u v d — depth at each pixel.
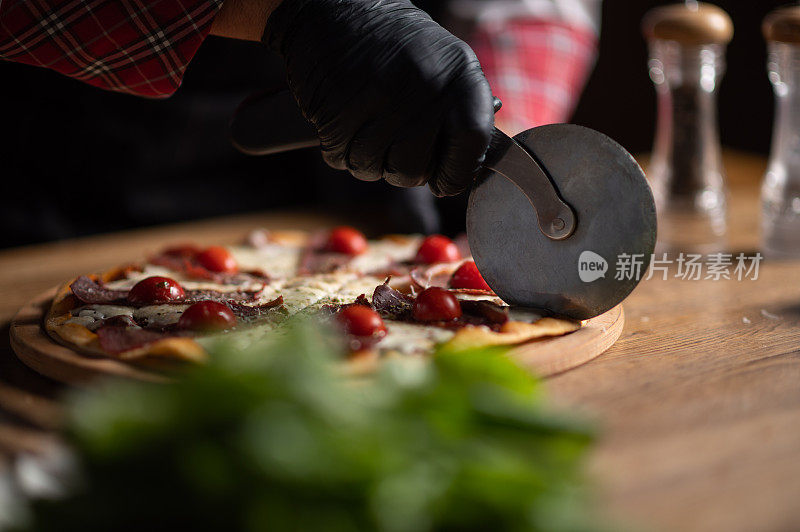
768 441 0.75
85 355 0.94
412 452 0.52
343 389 0.52
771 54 1.36
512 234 1.01
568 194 0.96
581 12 1.83
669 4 2.85
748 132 2.83
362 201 1.97
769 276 1.32
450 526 0.52
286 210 1.89
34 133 1.79
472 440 0.55
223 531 0.50
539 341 0.96
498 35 1.73
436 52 0.96
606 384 0.91
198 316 0.96
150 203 1.88
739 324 1.11
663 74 1.51
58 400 0.90
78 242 1.64
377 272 1.24
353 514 0.50
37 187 1.83
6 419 0.85
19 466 0.67
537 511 0.51
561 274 0.98
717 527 0.62
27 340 1.00
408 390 0.56
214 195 1.94
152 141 1.84
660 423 0.80
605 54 2.95
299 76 1.00
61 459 0.62
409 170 0.98
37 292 1.34
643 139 3.06
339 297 1.11
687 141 1.52
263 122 1.08
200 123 1.86
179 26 1.09
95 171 1.84
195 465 0.49
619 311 1.09
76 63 1.15
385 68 0.96
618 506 0.64
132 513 0.51
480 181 1.03
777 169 1.41
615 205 0.93
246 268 1.30
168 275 1.26
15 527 0.52
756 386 0.89
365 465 0.49
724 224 1.58
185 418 0.50
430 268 1.20
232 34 1.13
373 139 0.98
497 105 0.99
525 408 0.56
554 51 1.76
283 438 0.48
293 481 0.48
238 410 0.50
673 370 0.95
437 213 1.57
